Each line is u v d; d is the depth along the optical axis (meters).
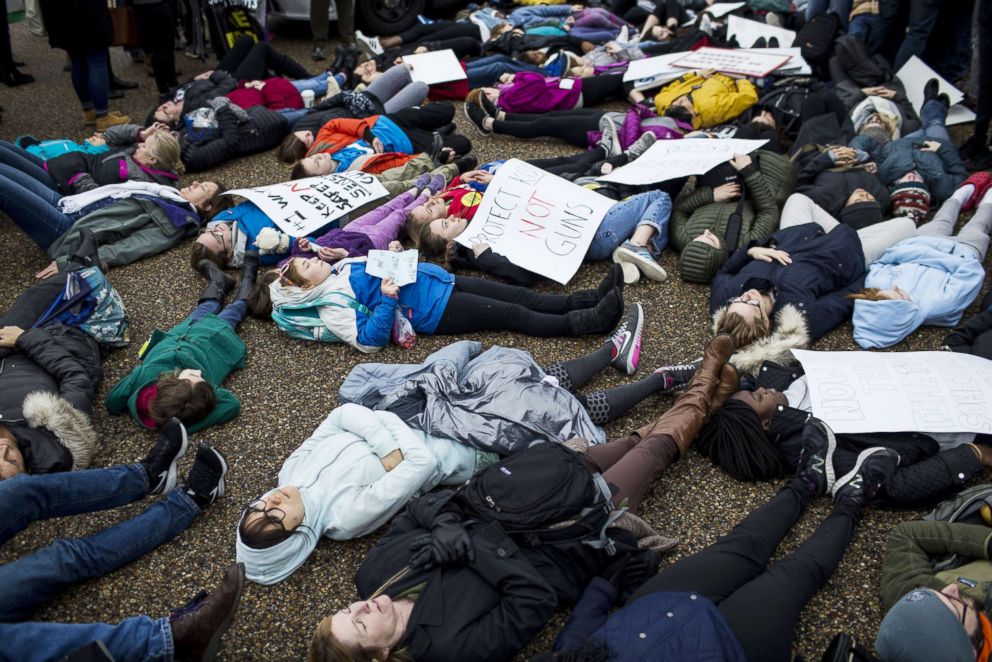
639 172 4.77
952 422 2.93
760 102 5.84
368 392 3.30
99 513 3.02
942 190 4.71
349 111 6.06
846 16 6.92
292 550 2.67
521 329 3.87
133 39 7.08
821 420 2.94
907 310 3.59
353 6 7.80
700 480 3.06
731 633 2.18
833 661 2.10
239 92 6.39
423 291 3.88
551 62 7.02
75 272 3.84
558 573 2.46
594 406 3.25
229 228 4.54
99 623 2.34
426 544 2.42
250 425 3.41
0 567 2.47
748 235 4.30
